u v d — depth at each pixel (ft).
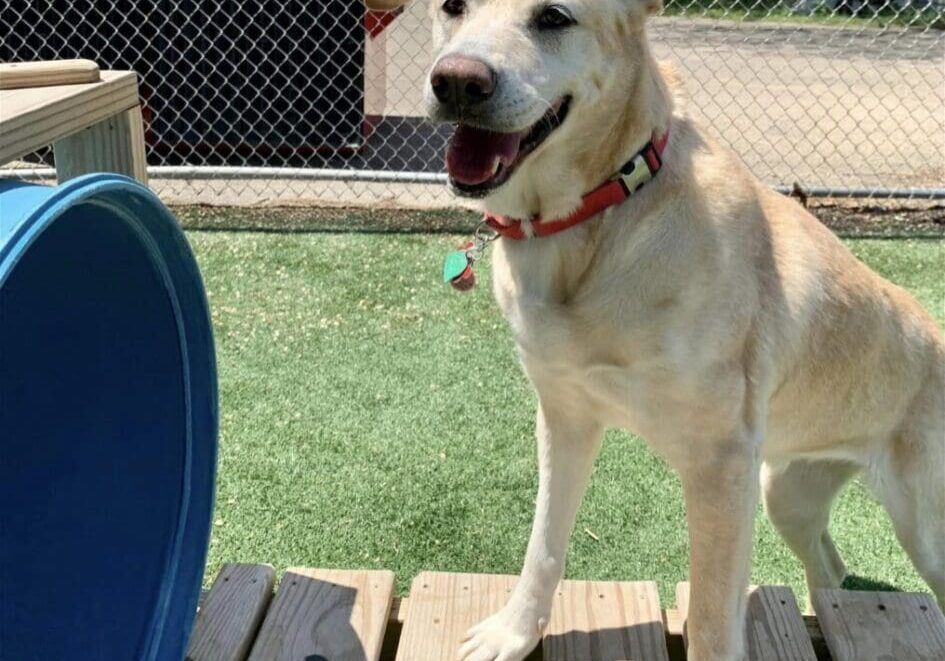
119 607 2.99
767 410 3.10
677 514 4.44
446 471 4.72
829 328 3.20
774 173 9.73
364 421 5.14
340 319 6.33
